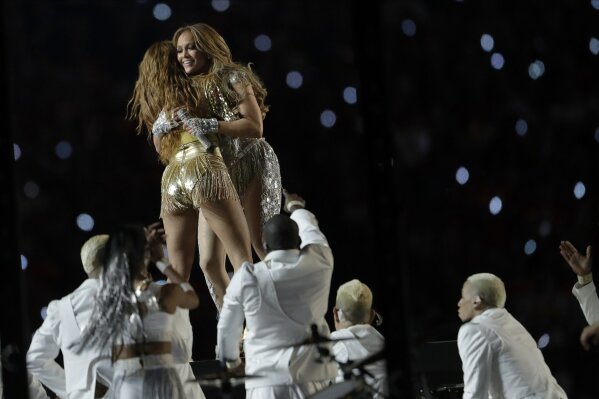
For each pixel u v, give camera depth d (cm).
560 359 3616
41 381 2059
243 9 3834
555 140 4009
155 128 2230
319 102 3841
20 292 1468
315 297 1894
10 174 1480
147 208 3688
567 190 3953
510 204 3916
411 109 3972
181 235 2241
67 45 3734
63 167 3684
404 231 1428
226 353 1906
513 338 2027
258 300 1867
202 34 2270
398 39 4009
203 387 2211
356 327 2066
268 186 2291
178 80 2236
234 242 2166
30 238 3619
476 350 2003
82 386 1955
